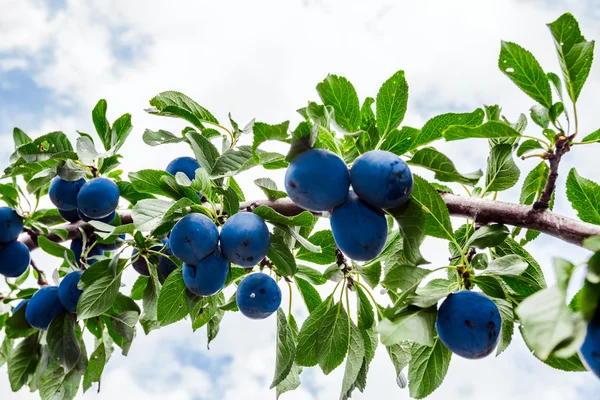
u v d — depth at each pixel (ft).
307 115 2.07
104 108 2.56
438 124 2.20
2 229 2.58
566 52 2.03
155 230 2.23
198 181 2.19
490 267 2.09
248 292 2.20
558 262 1.69
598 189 2.23
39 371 2.56
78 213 2.57
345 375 2.24
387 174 1.92
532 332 1.64
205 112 2.49
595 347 1.70
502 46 2.09
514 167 2.22
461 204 2.13
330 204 1.94
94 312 2.28
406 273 1.99
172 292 2.27
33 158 2.47
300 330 2.30
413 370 2.16
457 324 1.93
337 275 2.30
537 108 2.16
